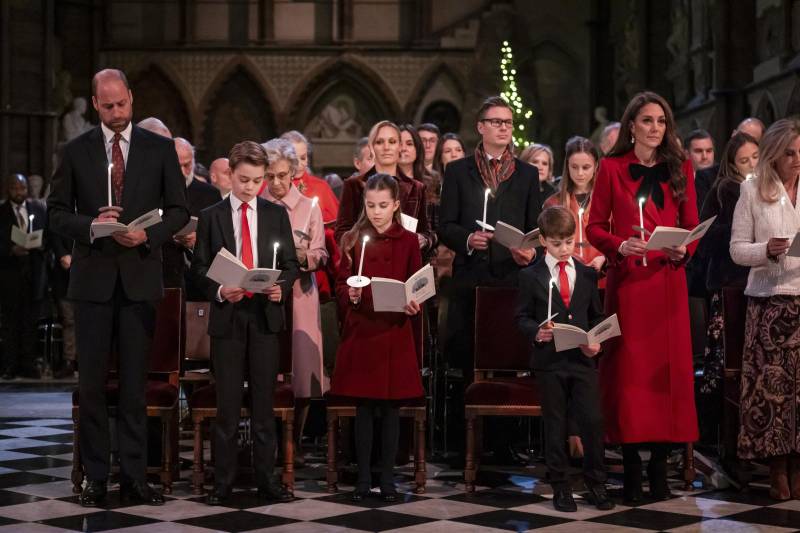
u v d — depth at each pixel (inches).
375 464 235.5
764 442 200.2
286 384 213.5
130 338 195.2
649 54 731.4
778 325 201.2
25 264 433.1
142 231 187.6
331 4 808.9
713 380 231.8
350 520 182.9
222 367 197.8
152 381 212.4
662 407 197.6
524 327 196.4
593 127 806.5
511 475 227.3
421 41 801.6
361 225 208.8
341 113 808.3
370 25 810.8
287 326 217.5
